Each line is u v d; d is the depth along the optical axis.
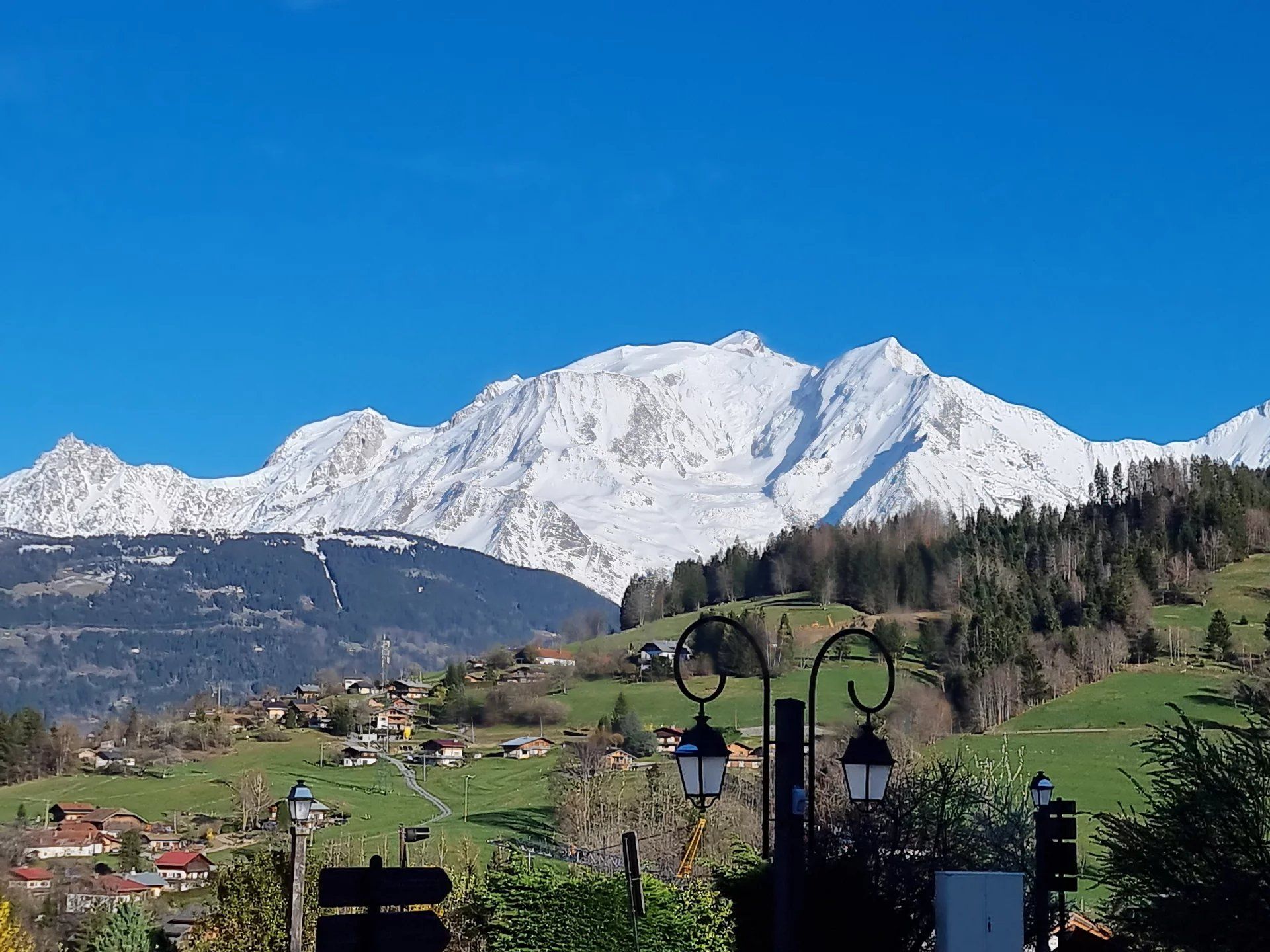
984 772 52.56
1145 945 21.86
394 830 82.19
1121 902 22.28
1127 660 127.88
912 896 26.02
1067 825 21.62
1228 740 22.16
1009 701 107.94
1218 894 20.58
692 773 15.81
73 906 75.50
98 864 88.69
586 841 55.53
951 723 103.62
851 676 120.75
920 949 26.23
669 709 124.38
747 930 28.36
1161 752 22.36
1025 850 34.28
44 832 96.31
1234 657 126.25
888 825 27.91
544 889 30.17
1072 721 104.88
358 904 10.67
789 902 14.78
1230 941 20.41
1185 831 21.44
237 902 35.75
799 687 119.56
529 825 78.56
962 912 16.77
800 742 15.12
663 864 44.50
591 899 28.92
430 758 125.19
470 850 60.47
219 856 90.62
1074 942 24.16
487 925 31.48
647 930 27.83
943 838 29.72
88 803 111.56
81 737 148.38
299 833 24.94
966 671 112.56
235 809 107.94
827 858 24.94
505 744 123.62
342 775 119.38
